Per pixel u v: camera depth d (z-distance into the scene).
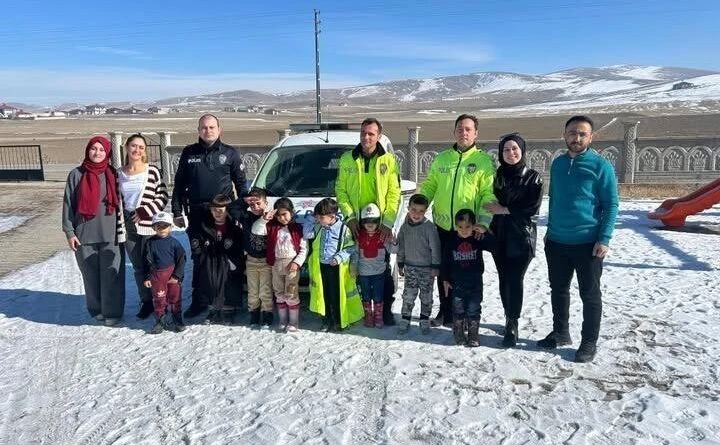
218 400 3.82
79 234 5.15
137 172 5.27
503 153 4.38
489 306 5.69
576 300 5.80
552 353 4.50
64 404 3.83
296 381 4.07
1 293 6.42
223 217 5.02
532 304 5.75
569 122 4.15
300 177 6.23
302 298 5.92
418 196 4.61
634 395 3.77
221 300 5.17
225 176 5.23
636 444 3.21
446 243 4.68
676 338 4.73
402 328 4.93
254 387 4.00
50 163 28.89
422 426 3.45
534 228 4.53
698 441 3.23
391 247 4.83
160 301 5.00
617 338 4.75
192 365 4.39
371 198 4.92
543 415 3.55
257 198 4.81
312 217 4.98
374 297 5.03
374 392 3.89
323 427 3.46
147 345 4.81
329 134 7.18
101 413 3.69
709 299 5.71
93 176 5.07
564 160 4.26
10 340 4.99
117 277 5.26
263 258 4.99
